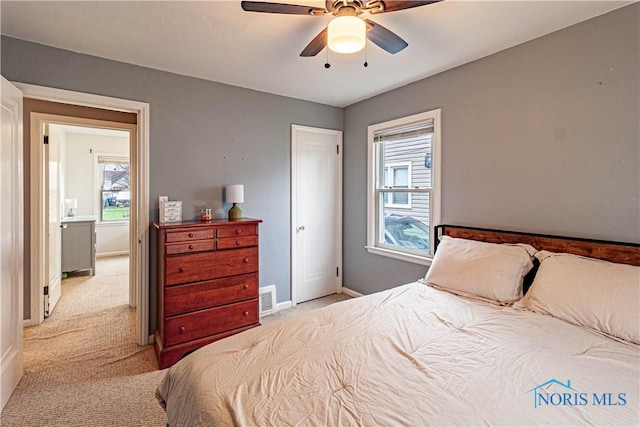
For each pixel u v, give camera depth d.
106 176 6.47
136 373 2.29
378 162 3.59
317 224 3.83
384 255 3.47
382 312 1.87
